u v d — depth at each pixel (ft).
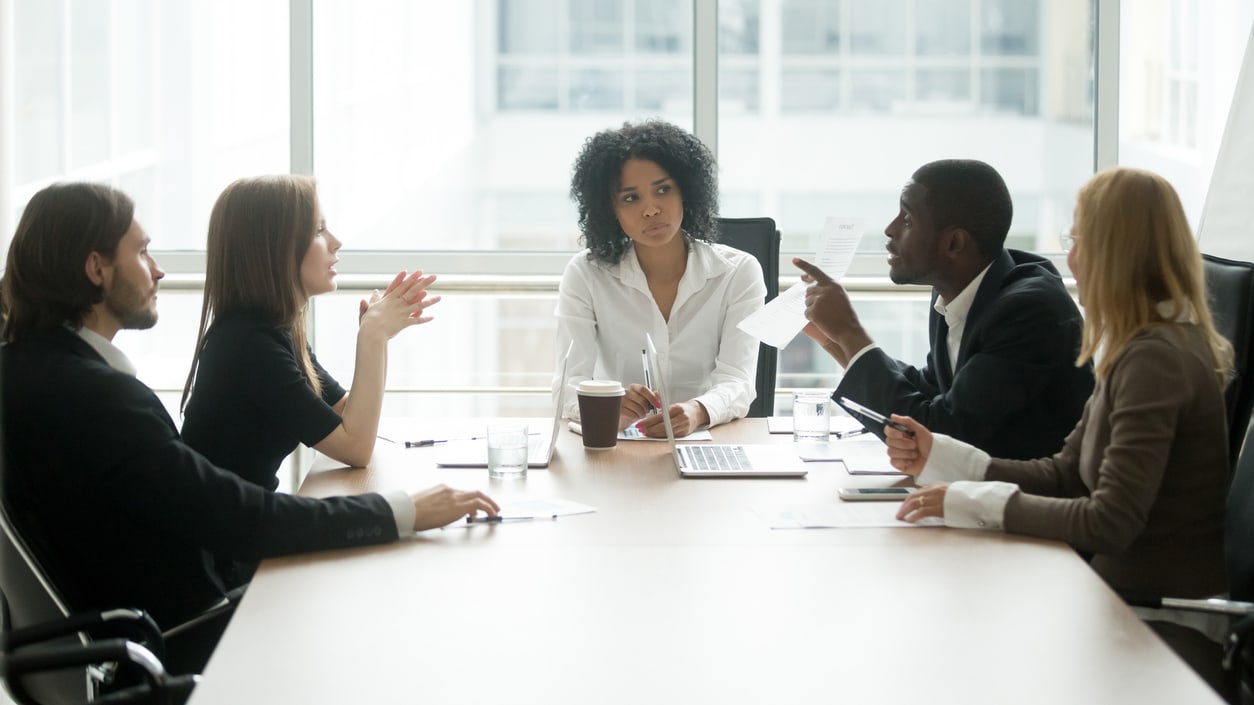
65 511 6.41
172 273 13.78
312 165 13.92
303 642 4.97
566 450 8.34
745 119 14.01
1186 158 13.89
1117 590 6.32
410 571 5.83
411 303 8.23
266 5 13.64
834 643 4.93
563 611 5.29
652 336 9.82
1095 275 6.73
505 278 13.84
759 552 6.08
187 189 13.80
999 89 13.94
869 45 13.88
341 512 6.23
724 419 9.10
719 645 4.92
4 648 5.74
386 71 13.83
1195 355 6.53
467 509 6.49
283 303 7.80
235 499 6.24
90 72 13.43
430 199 14.06
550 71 13.92
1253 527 6.75
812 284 8.55
